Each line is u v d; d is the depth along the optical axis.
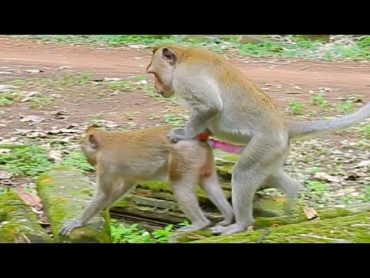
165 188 6.96
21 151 7.99
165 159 6.71
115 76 10.55
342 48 13.04
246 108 6.75
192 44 13.43
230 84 6.77
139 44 13.50
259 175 6.73
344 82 10.66
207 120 6.75
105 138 6.74
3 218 6.68
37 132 8.48
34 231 6.52
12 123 8.73
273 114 6.77
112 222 6.98
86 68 11.15
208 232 6.66
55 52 12.58
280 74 11.17
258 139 6.72
